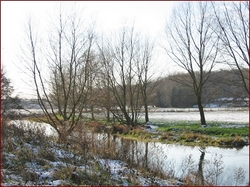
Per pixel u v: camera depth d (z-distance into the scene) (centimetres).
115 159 1213
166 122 3253
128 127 2711
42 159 1012
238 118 3525
